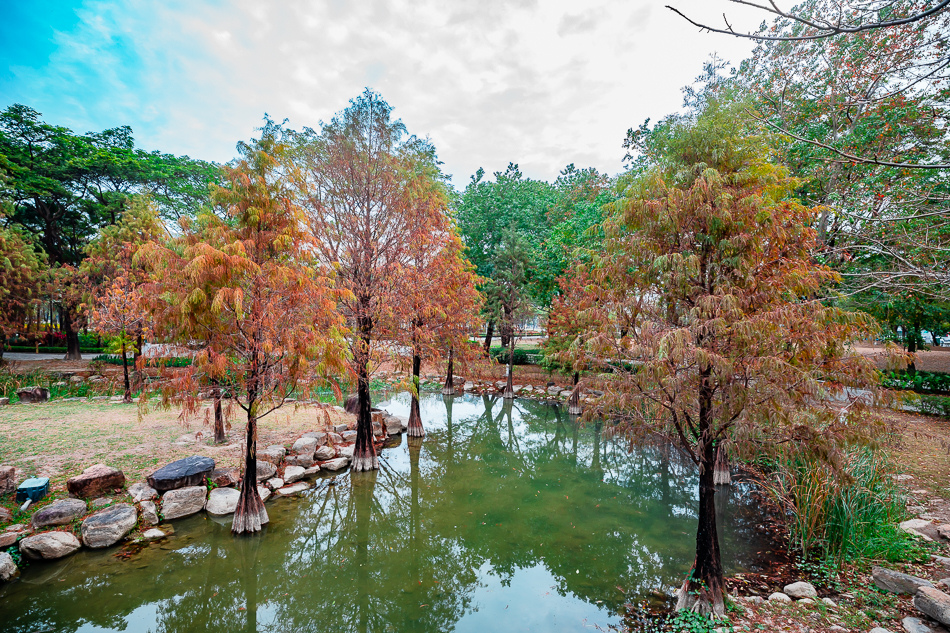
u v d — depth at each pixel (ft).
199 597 24.45
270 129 30.71
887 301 42.88
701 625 18.84
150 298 26.81
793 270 18.57
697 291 19.44
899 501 27.09
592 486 41.65
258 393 29.40
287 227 30.22
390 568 27.86
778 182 20.20
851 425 17.56
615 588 24.64
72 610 22.24
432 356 53.06
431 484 42.14
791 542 26.99
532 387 88.48
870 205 27.81
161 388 27.81
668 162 21.67
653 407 20.98
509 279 80.33
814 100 38.70
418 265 46.11
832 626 18.01
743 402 17.63
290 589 25.53
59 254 94.32
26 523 27.17
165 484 32.42
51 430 43.50
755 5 10.35
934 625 17.11
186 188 96.63
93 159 86.58
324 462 43.98
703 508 20.39
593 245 59.67
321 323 30.68
